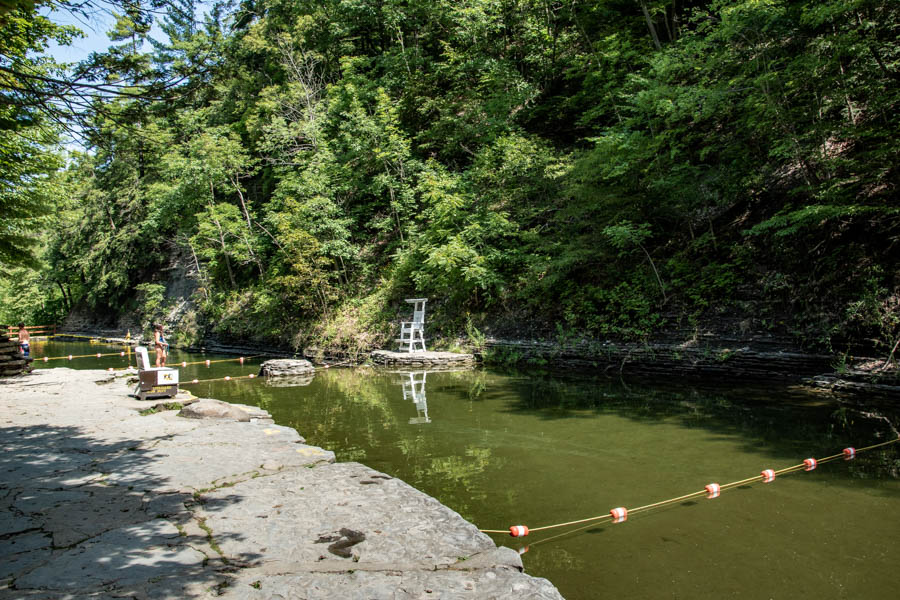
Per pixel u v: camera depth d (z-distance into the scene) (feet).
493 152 59.98
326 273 69.10
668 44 55.06
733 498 15.84
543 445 22.12
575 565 12.17
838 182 33.68
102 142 14.94
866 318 31.22
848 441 21.24
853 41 31.65
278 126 80.18
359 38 96.94
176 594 7.84
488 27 74.64
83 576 8.42
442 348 55.88
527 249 55.26
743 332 37.32
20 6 7.58
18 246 46.73
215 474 14.42
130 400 27.99
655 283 44.68
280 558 9.21
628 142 42.24
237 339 80.53
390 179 68.64
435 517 11.20
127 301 118.52
